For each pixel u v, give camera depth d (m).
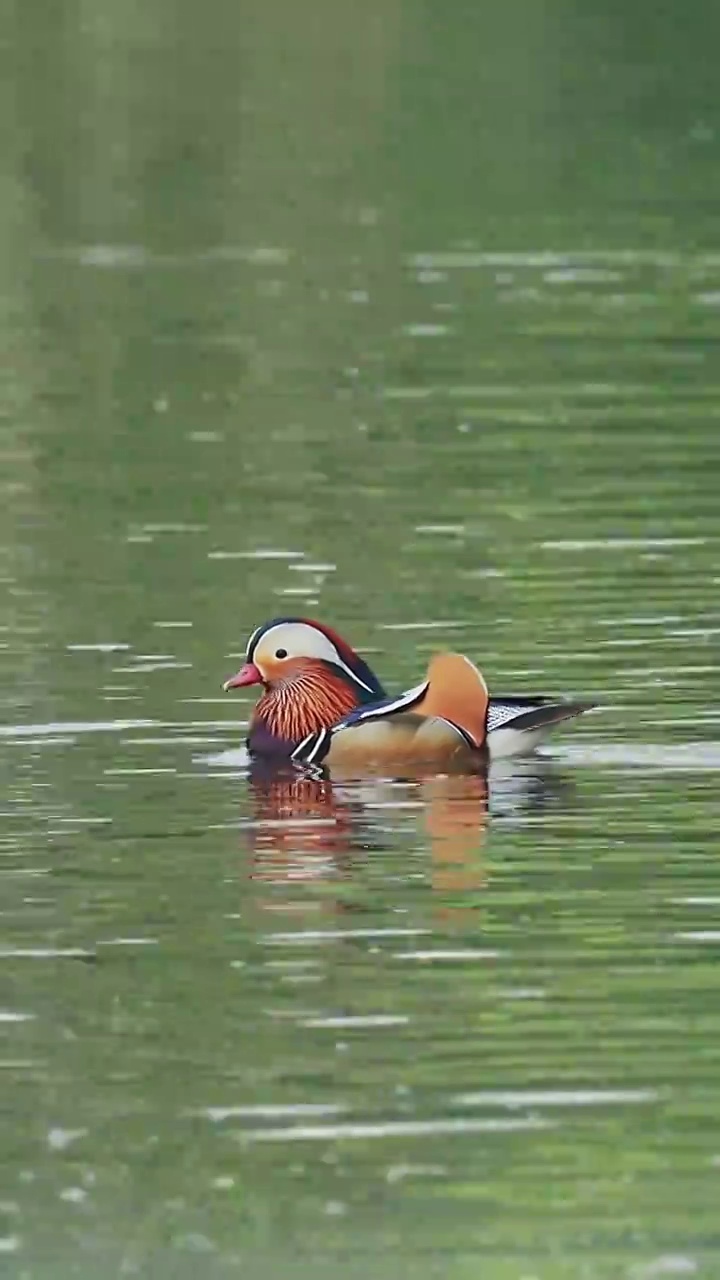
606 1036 11.79
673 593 20.27
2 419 28.70
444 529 22.88
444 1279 9.69
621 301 34.94
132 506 24.16
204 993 12.45
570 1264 9.78
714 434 26.92
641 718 17.02
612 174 44.66
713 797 15.38
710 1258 9.80
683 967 12.62
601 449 26.30
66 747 16.66
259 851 14.59
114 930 13.35
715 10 60.16
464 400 29.09
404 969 12.67
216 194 44.12
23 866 14.37
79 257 39.34
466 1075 11.43
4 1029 12.07
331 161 46.50
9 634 19.45
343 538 22.59
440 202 42.84
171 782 15.97
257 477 25.34
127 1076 11.50
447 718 16.20
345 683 16.64
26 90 53.75
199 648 18.97
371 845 14.66
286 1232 10.11
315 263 38.31
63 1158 10.77
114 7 62.12
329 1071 11.51
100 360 31.98
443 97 52.25
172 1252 10.00
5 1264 9.94
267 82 54.03
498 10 61.12
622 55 55.91
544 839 14.68
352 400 29.22
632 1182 10.41
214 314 34.78
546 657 18.47
